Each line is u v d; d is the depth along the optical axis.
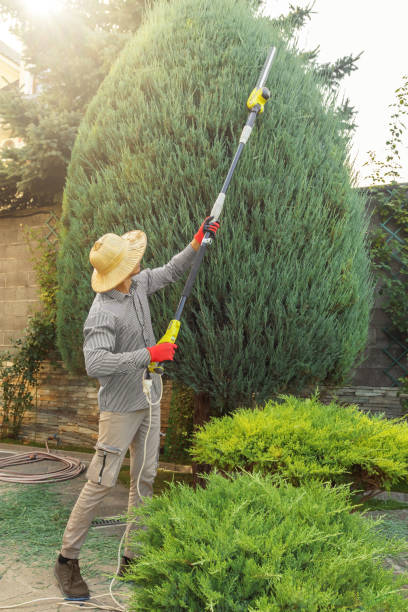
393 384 5.12
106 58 6.27
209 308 3.37
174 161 3.45
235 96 3.48
